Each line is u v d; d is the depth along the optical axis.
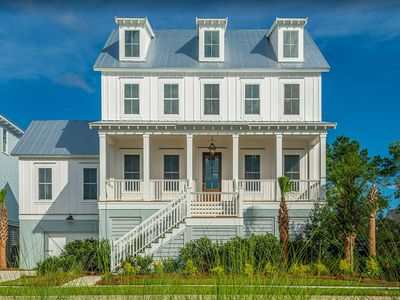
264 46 26.41
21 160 26.12
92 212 25.88
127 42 24.98
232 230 20.55
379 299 6.86
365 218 15.86
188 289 5.86
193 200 24.09
